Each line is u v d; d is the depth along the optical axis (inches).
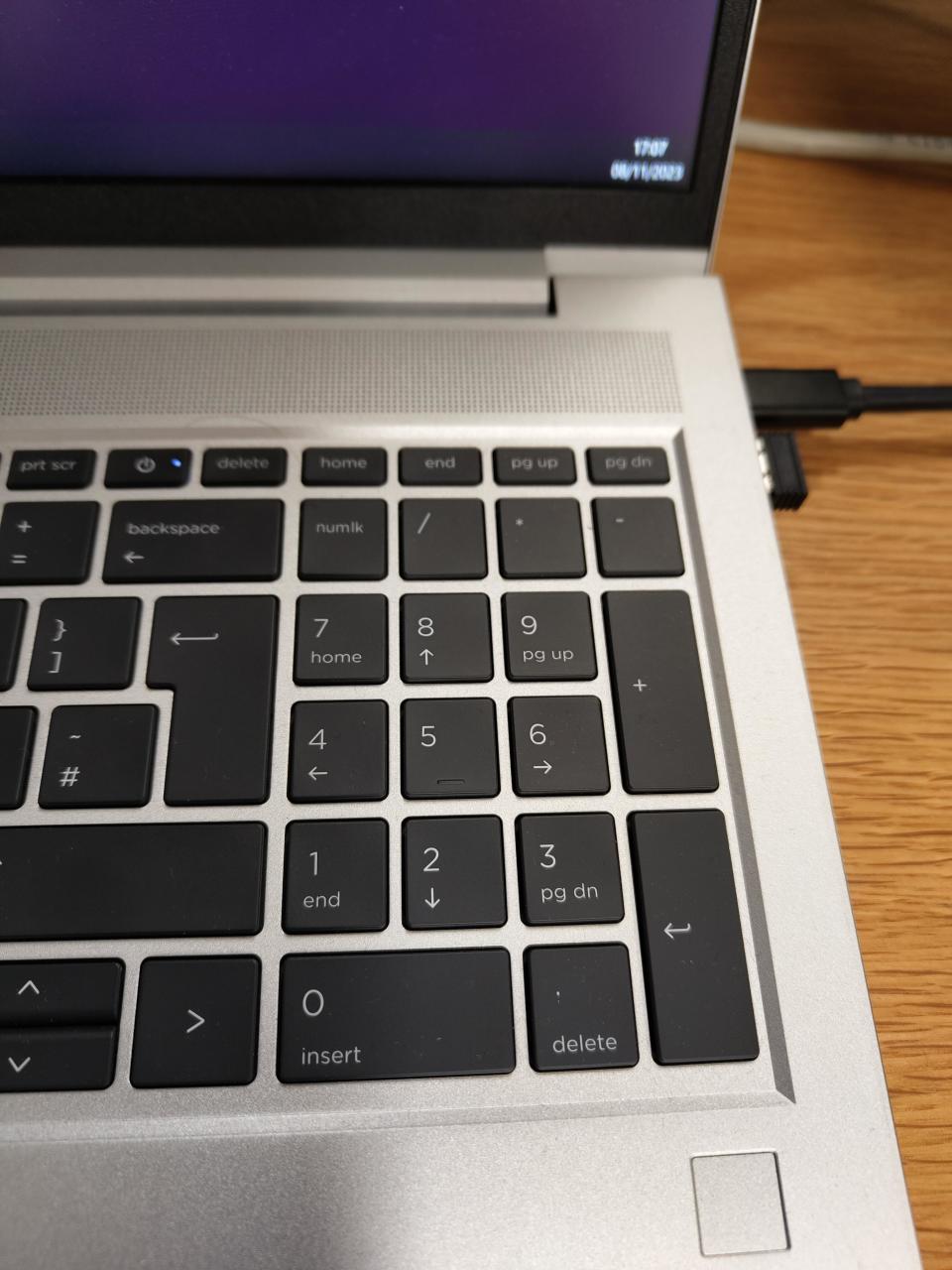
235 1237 8.3
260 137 11.7
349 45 11.1
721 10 11.0
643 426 12.0
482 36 11.1
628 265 13.0
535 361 12.4
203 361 12.1
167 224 12.3
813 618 12.7
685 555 11.2
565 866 9.6
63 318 12.4
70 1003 8.9
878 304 15.1
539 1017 9.0
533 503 11.4
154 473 11.3
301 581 10.8
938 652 12.5
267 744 9.9
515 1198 8.5
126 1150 8.5
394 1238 8.3
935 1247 9.4
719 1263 8.4
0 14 10.6
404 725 10.1
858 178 16.4
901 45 15.7
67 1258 8.2
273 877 9.4
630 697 10.4
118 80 11.2
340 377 12.1
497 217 12.5
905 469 13.9
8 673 10.2
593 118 11.8
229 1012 8.9
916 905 10.9
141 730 10.0
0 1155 8.5
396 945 9.2
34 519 11.0
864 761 11.8
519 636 10.6
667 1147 8.6
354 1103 8.7
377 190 12.2
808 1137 8.7
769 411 13.6
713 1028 9.1
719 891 9.6
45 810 9.6
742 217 15.9
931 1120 9.9
